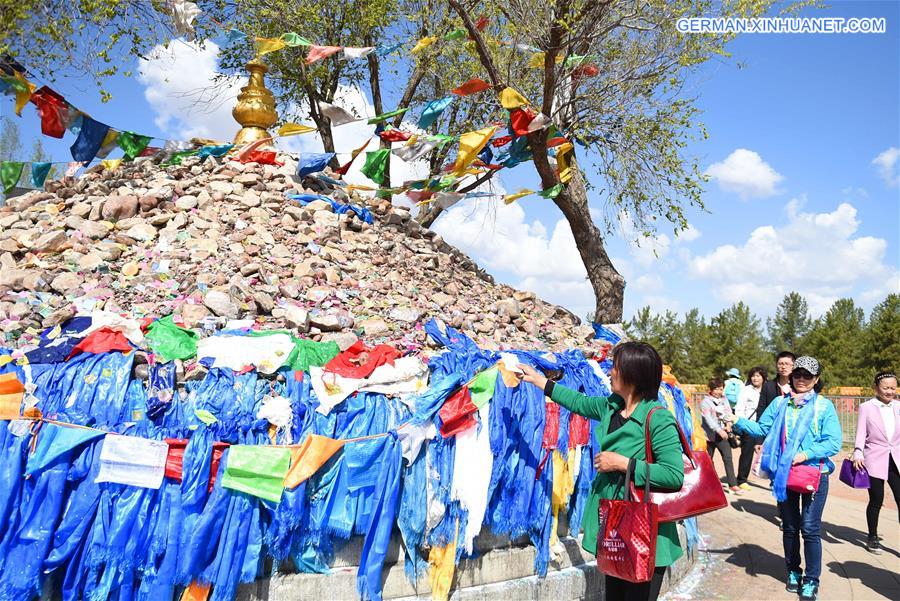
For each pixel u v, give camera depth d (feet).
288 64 40.29
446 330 16.58
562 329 21.99
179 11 24.54
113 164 23.72
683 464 10.61
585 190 33.06
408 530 12.59
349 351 13.79
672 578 16.99
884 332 107.55
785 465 16.28
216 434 11.69
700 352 144.46
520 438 14.14
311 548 12.06
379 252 21.94
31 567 10.61
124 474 11.03
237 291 16.06
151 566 11.03
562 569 14.88
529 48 26.55
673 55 29.32
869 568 19.06
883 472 20.49
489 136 21.63
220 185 22.63
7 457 10.96
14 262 17.56
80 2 24.81
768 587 17.12
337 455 12.25
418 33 36.58
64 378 11.80
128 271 17.21
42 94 20.39
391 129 23.08
